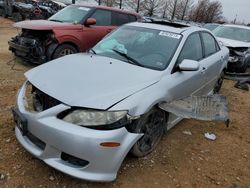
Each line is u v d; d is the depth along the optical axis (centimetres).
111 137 284
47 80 324
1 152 347
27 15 1891
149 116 353
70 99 293
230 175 372
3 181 304
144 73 365
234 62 855
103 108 288
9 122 412
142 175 340
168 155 390
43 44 699
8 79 605
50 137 288
